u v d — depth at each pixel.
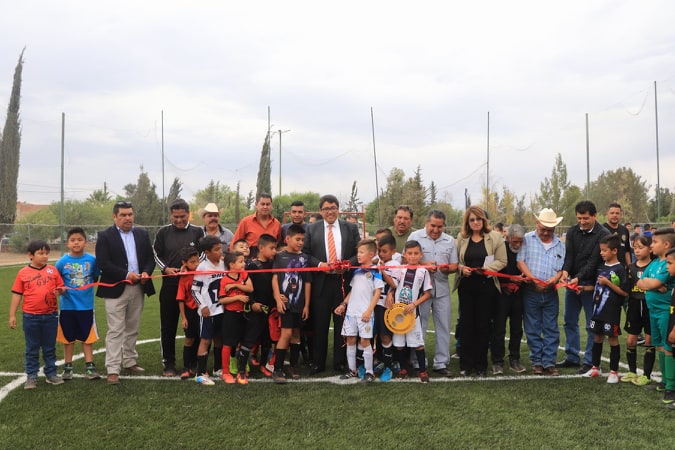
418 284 5.71
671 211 42.38
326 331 5.98
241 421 4.38
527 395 5.10
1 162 35.03
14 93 35.38
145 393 5.13
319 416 4.50
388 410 4.65
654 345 5.22
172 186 41.00
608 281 5.47
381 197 36.91
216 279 5.68
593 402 4.89
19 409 4.65
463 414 4.56
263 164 36.72
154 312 10.63
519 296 6.12
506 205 41.56
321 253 6.09
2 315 9.93
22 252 27.55
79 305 5.59
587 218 5.97
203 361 5.59
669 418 4.47
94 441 3.97
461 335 6.02
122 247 5.75
